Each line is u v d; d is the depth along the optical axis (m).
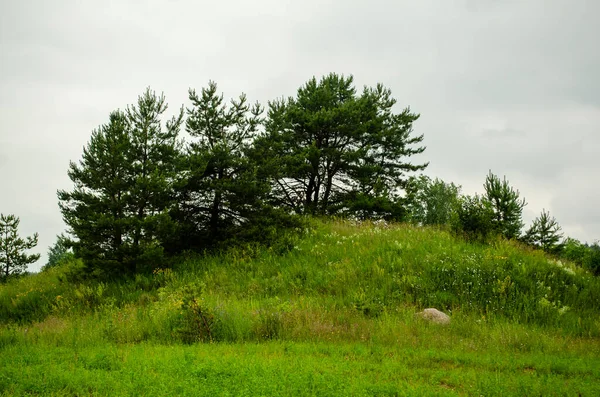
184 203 22.64
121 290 18.25
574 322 13.39
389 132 31.94
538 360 9.37
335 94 33.69
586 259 20.92
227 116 22.83
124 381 7.19
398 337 11.29
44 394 6.68
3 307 18.77
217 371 7.75
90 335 11.91
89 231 19.23
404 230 23.31
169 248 22.08
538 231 23.38
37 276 25.14
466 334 12.02
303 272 18.39
